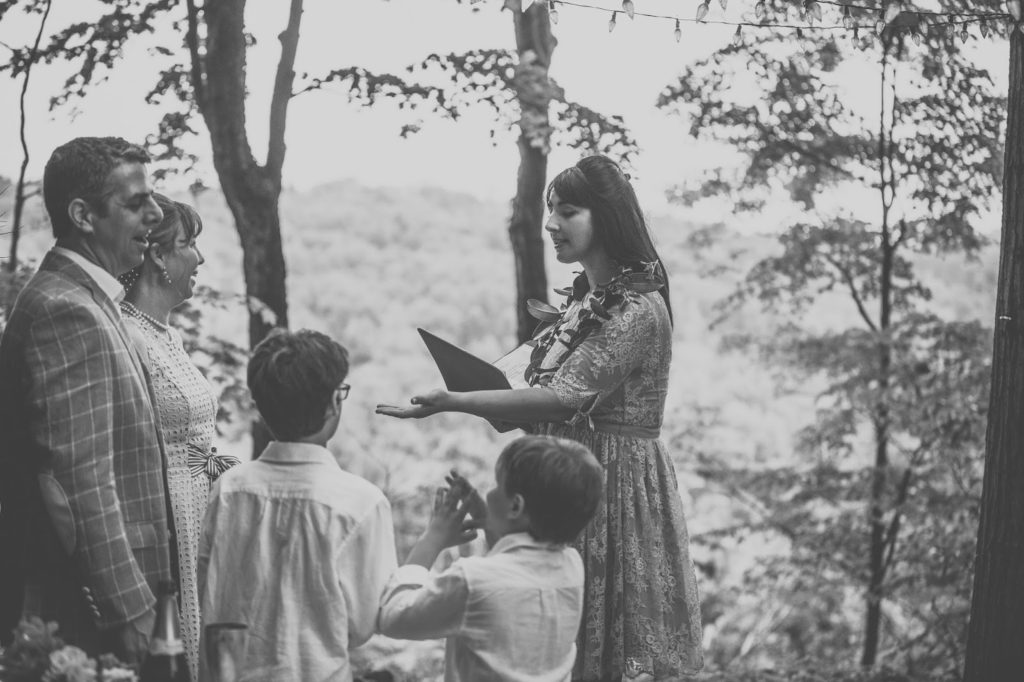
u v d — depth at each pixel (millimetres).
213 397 3230
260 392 2611
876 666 8156
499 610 2504
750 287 9641
